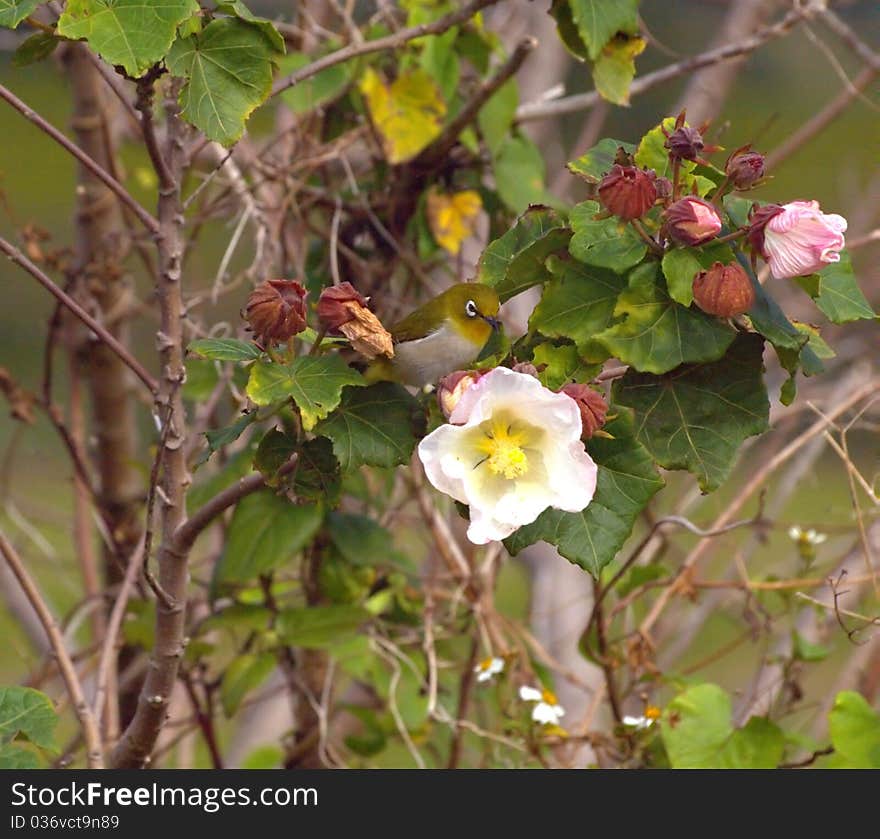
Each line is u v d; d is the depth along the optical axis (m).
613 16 6.64
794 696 8.21
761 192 13.09
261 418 5.16
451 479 4.47
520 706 8.27
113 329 9.98
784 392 5.08
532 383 4.47
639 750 7.73
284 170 8.84
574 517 4.73
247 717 11.12
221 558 8.59
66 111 19.86
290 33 9.34
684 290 4.76
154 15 5.05
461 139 9.13
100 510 9.45
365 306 5.07
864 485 7.08
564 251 5.14
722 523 8.32
